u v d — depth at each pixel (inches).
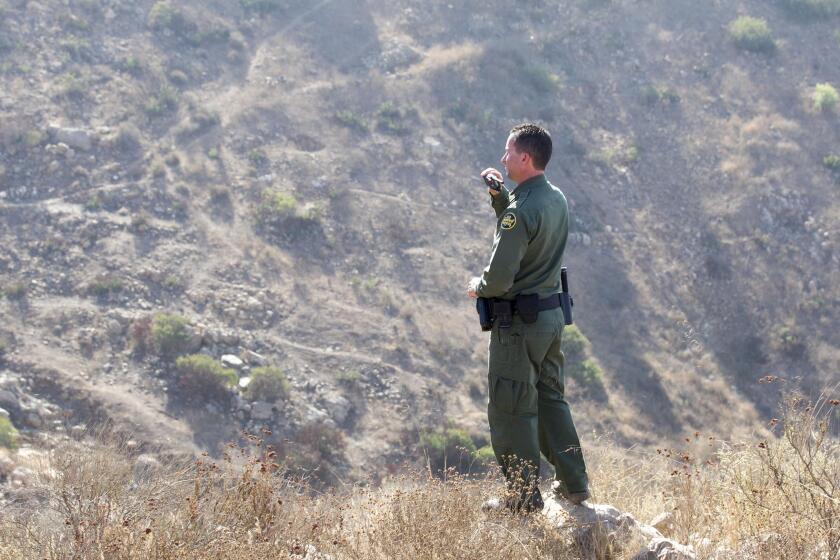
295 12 1895.9
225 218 1369.3
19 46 1567.4
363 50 1819.6
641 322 1348.4
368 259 1366.9
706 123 1780.3
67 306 1125.7
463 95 1726.1
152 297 1182.9
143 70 1614.2
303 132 1583.4
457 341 1235.9
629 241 1510.8
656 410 1161.4
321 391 1077.8
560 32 1958.7
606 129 1747.0
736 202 1601.9
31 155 1368.1
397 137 1612.9
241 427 976.3
